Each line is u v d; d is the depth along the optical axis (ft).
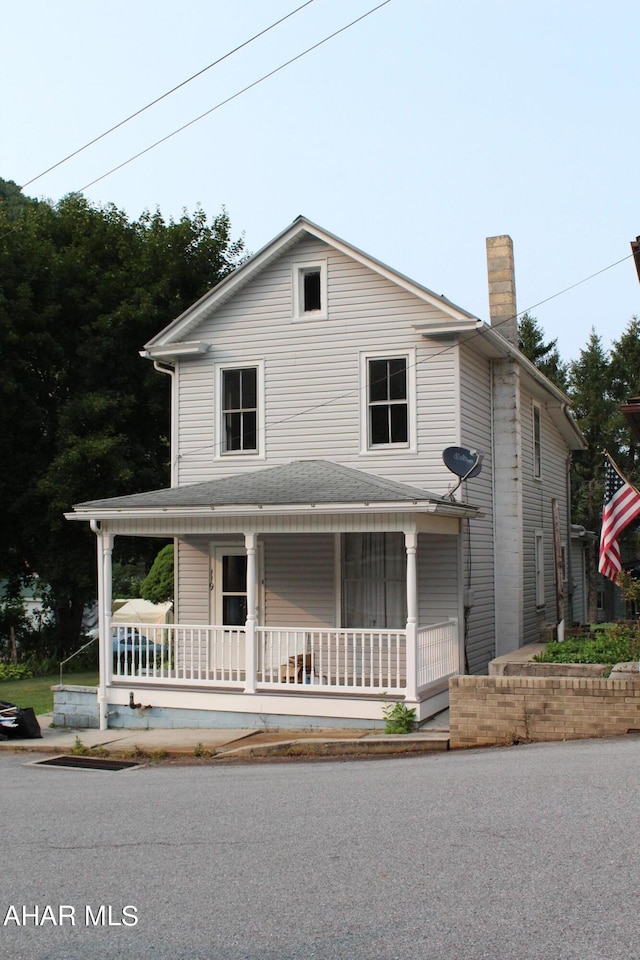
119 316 86.17
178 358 64.39
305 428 60.64
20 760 45.11
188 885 21.36
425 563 56.90
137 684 53.16
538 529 74.18
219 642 61.05
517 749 38.09
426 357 58.13
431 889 19.95
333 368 60.23
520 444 65.41
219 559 61.93
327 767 38.70
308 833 25.52
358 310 59.88
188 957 17.11
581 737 38.99
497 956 16.35
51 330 87.76
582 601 102.42
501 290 72.49
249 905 19.69
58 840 26.45
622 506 47.73
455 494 56.44
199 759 43.73
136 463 87.56
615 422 139.23
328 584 58.80
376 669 57.16
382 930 17.81
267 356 61.98
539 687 39.86
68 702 54.44
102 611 54.29
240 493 51.88
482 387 62.90
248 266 61.77
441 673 51.72
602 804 26.22
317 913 18.93
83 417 83.61
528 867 21.03
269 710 49.67
